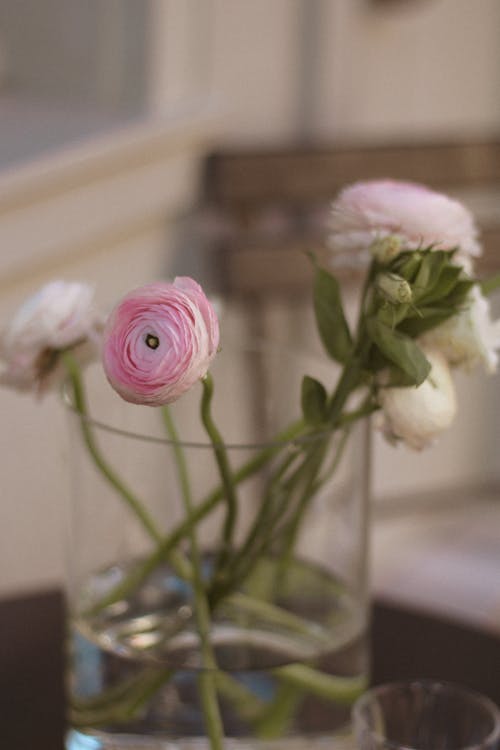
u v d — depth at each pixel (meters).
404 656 1.12
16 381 0.93
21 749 1.02
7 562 1.46
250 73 1.70
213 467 0.89
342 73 1.82
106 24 1.59
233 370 0.97
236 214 1.60
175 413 0.96
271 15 1.69
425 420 0.85
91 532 0.92
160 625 0.91
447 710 0.91
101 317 0.92
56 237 1.50
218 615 0.91
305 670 0.92
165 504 0.90
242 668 0.90
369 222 0.85
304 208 1.74
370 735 0.87
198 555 0.90
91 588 0.93
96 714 0.93
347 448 0.90
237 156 1.56
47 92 1.69
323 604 0.92
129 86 1.60
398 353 0.83
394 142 1.66
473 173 1.71
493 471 2.25
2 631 1.14
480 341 0.85
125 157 1.53
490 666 1.11
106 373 0.77
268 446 0.88
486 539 2.22
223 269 1.57
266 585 0.91
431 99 1.96
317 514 0.91
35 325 0.90
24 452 1.44
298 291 1.59
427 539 2.25
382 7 1.80
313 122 1.81
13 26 1.69
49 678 1.09
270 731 0.92
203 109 1.59
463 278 0.85
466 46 1.97
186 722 0.91
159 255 1.67
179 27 1.57
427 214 0.85
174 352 0.75
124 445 0.90
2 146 1.49
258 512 0.90
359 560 0.94
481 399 2.18
